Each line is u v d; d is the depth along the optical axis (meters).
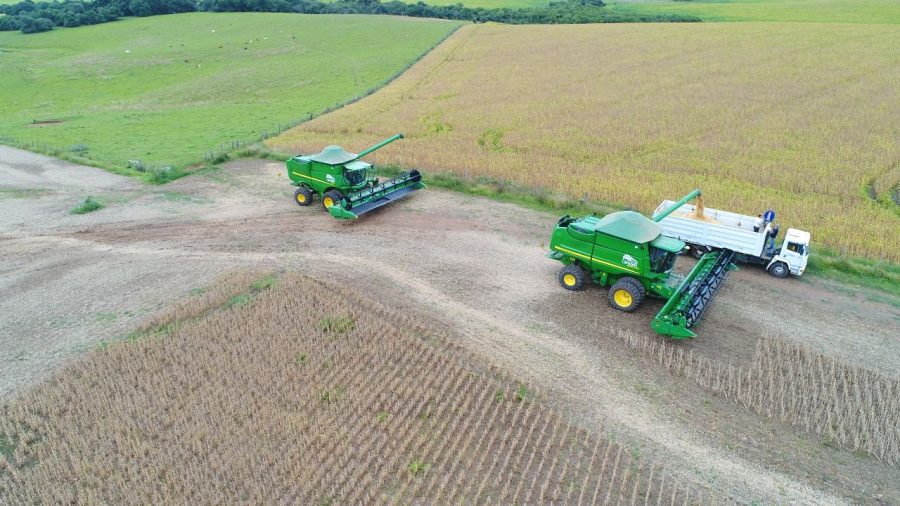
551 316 16.08
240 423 12.16
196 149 36.47
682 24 80.44
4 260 20.17
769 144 32.22
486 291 17.48
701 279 16.02
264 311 16.12
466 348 14.62
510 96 47.56
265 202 25.53
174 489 10.52
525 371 13.77
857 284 17.77
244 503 10.27
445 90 51.53
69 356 14.51
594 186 25.70
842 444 11.58
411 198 25.42
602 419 12.27
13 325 16.03
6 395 13.10
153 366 13.87
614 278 16.73
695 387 13.24
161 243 21.44
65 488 10.61
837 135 33.38
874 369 13.76
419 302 16.86
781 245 18.27
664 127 36.28
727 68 52.91
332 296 16.98
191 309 16.31
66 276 18.89
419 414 12.34
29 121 48.34
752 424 12.12
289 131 40.16
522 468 11.05
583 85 50.06
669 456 11.34
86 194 27.41
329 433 11.72
